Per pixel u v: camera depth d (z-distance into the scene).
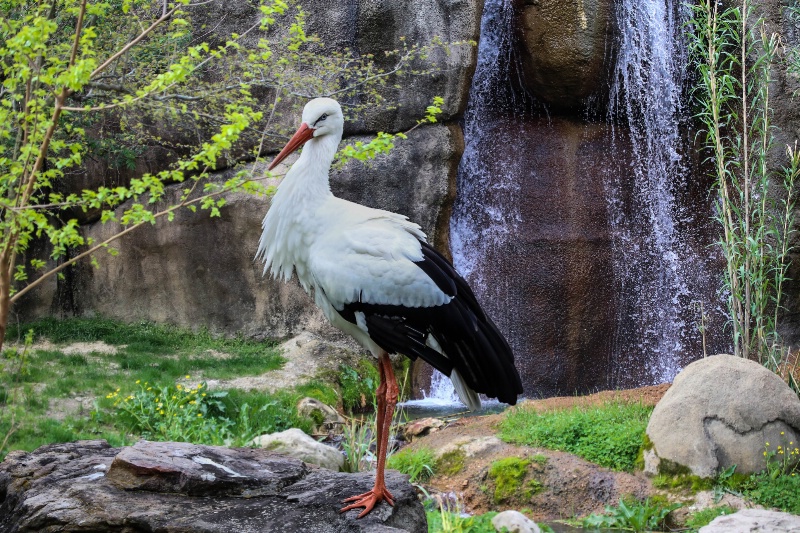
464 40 13.45
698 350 14.77
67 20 10.68
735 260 11.12
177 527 4.80
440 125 13.71
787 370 11.98
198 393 10.38
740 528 6.83
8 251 5.24
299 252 5.49
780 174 14.27
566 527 8.14
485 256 14.69
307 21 13.85
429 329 5.29
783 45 14.31
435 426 10.60
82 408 9.96
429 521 7.40
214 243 14.18
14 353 8.55
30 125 5.85
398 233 5.36
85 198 5.33
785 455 8.41
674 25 15.30
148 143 14.10
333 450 8.81
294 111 13.26
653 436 8.73
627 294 14.65
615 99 15.07
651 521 8.00
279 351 13.43
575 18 14.29
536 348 14.31
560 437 9.27
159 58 11.66
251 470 5.64
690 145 15.35
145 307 14.60
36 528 5.00
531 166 14.93
